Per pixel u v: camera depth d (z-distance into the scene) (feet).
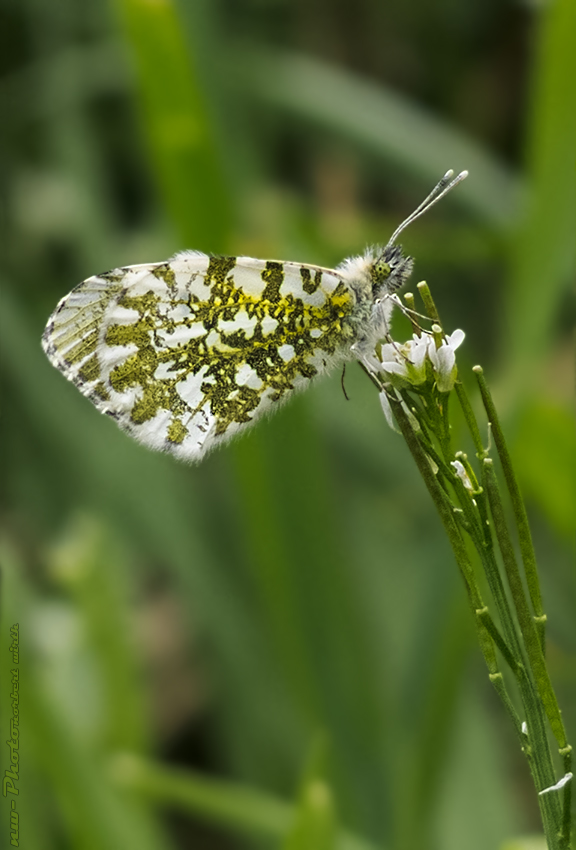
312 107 1.08
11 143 1.14
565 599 1.01
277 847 0.96
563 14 0.92
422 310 1.06
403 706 0.95
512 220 1.02
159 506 1.02
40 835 0.93
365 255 0.90
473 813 0.95
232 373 0.89
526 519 0.81
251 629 0.99
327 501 0.93
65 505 1.05
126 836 0.91
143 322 0.89
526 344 0.93
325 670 0.94
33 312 1.07
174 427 0.89
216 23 1.06
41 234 1.10
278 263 0.88
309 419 0.93
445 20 1.27
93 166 1.10
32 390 1.04
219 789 0.93
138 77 0.91
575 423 0.93
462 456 0.81
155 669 1.05
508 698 0.81
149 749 0.97
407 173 1.08
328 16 1.29
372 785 0.94
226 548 1.01
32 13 1.16
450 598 0.94
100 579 0.94
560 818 0.81
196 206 0.93
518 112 1.27
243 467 0.93
